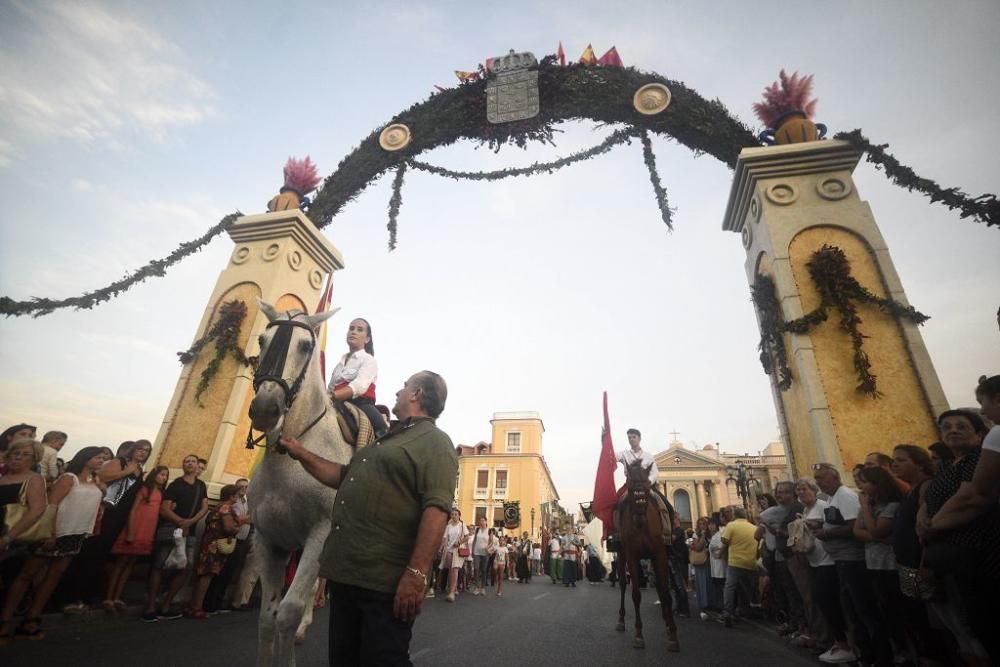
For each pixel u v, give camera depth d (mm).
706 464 51531
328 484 2635
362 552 2113
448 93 10789
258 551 3555
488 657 4977
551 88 10258
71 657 4156
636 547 5773
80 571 5895
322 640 5332
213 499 7762
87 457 5762
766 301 7898
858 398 6883
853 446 6660
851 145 8047
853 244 7762
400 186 10719
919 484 3748
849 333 7047
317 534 3326
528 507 46906
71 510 5039
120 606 6062
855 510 4816
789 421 8055
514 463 48969
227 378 8773
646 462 6477
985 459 2920
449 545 11422
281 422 3275
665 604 5562
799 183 8305
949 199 6957
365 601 2076
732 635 6848
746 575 8281
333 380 4727
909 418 6676
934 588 3303
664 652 5430
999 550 2893
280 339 3424
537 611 9344
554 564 22047
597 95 10008
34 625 4781
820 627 5520
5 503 4527
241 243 10211
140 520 6082
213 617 6664
